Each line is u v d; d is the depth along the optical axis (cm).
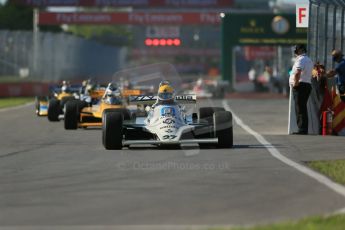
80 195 4047
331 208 3634
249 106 15350
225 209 3638
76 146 6806
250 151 6122
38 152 6312
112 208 3675
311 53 8275
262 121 10356
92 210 3631
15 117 11706
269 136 7669
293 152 6069
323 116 7869
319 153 6006
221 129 6231
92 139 7600
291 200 3866
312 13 8262
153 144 6569
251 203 3791
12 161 5666
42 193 4131
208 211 3591
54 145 6944
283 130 8606
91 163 5425
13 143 7206
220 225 3262
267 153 5975
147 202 3825
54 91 12162
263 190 4172
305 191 4122
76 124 8969
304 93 7825
